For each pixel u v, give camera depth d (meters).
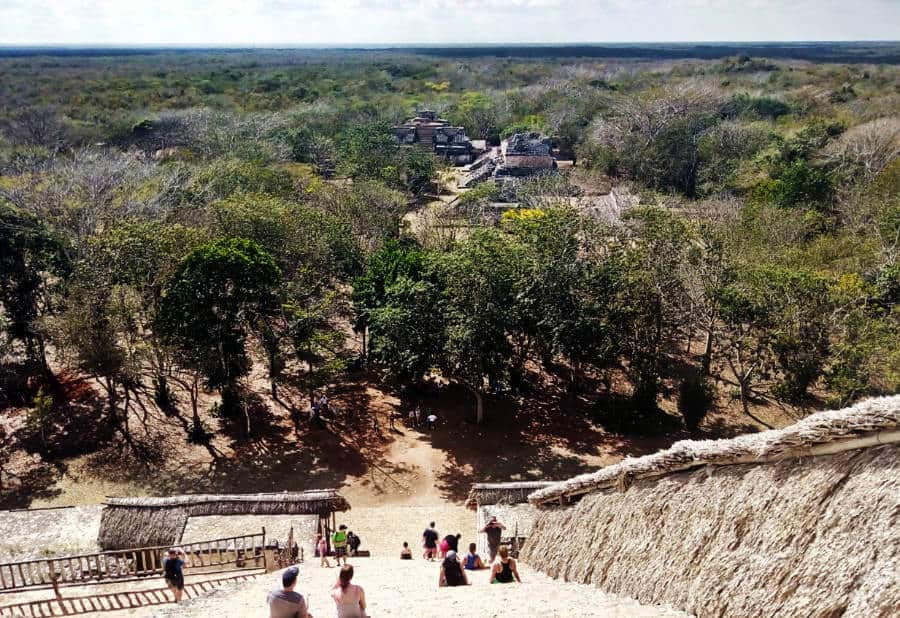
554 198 59.56
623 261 31.75
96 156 59.09
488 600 10.59
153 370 32.09
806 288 29.20
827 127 74.94
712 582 8.66
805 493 7.68
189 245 30.72
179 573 14.50
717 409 32.84
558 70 195.25
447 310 29.31
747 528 8.45
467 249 29.80
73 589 15.41
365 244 47.53
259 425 30.86
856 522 6.90
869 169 60.81
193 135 83.38
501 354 29.48
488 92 137.75
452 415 32.19
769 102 96.00
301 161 86.19
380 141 80.75
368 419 31.66
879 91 113.19
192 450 28.86
